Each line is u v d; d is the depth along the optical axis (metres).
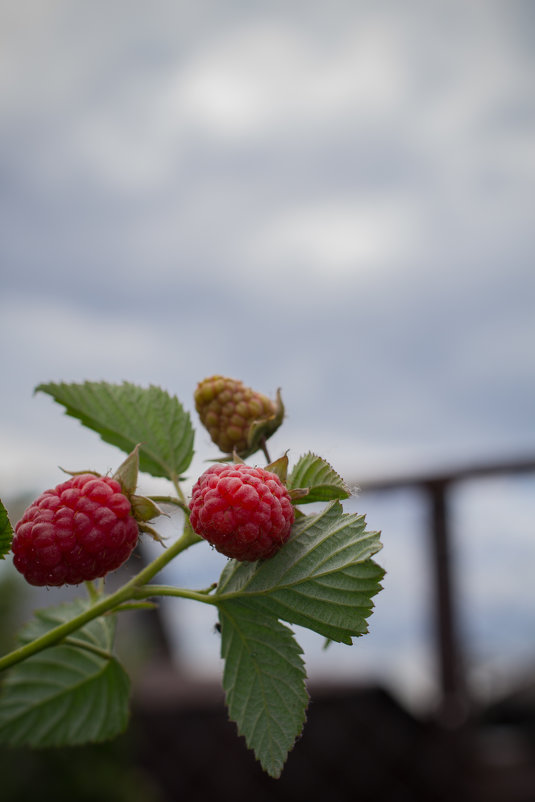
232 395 0.23
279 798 0.88
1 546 0.19
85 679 0.24
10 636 0.57
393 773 0.88
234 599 0.20
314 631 0.19
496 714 0.94
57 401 0.25
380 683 0.90
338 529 0.20
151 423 0.25
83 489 0.19
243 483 0.19
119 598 0.19
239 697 0.20
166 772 0.87
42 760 0.57
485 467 0.84
